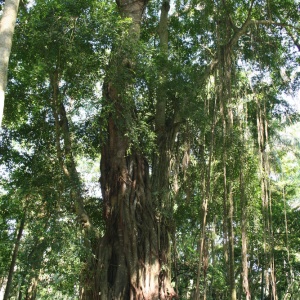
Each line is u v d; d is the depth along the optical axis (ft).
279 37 50.52
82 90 34.27
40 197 39.01
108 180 39.37
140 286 34.94
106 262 36.14
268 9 45.21
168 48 50.57
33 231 33.94
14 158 40.93
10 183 41.91
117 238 37.09
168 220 40.27
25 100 38.88
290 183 59.11
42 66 32.73
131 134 35.94
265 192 37.24
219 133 40.75
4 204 42.24
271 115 47.93
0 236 44.96
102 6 34.60
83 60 33.27
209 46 44.04
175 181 43.32
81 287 36.58
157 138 42.73
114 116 37.35
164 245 38.63
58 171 37.91
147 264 36.04
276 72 46.93
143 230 37.32
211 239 43.47
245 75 42.86
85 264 35.60
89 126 38.99
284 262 59.47
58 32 32.48
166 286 36.70
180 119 43.60
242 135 39.32
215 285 56.75
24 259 33.50
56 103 36.81
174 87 38.68
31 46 34.35
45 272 33.22
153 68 36.22
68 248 33.04
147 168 40.55
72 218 35.86
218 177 42.47
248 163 40.37
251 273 59.47
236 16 50.67
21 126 42.04
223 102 38.37
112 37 33.83
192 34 50.75
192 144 45.55
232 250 35.83
